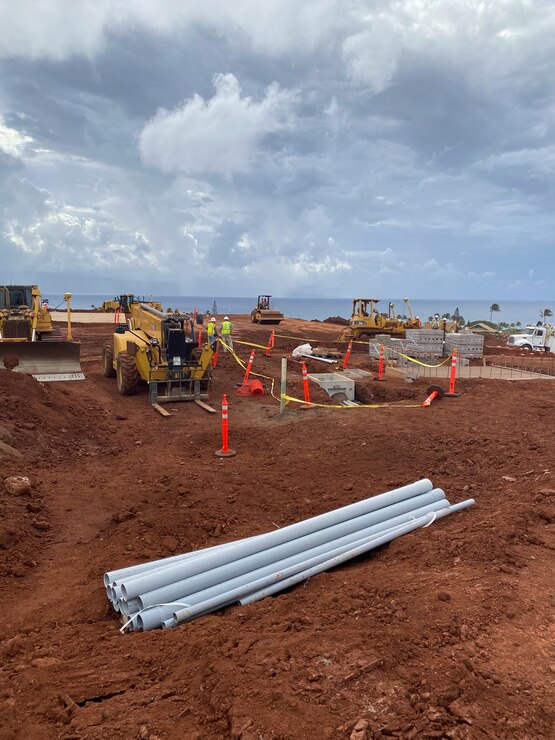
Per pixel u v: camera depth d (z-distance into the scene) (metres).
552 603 3.95
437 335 20.92
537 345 33.94
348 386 14.87
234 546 5.04
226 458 9.40
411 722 2.70
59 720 2.93
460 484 7.58
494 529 5.35
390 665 3.19
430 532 5.75
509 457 8.38
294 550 5.29
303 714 2.75
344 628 3.68
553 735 2.65
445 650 3.34
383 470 8.51
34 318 17.83
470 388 14.38
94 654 3.72
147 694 3.09
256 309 42.50
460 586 4.25
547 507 5.93
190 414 12.61
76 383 15.52
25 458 8.49
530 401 12.48
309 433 10.64
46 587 5.13
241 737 2.59
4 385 10.59
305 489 7.89
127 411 12.80
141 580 4.39
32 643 4.04
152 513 6.81
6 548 5.69
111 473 8.48
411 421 10.93
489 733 2.63
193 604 4.37
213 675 3.12
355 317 30.36
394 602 4.02
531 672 3.13
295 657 3.29
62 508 6.95
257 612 4.21
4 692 3.25
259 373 18.22
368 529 5.85
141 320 15.73
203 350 13.64
